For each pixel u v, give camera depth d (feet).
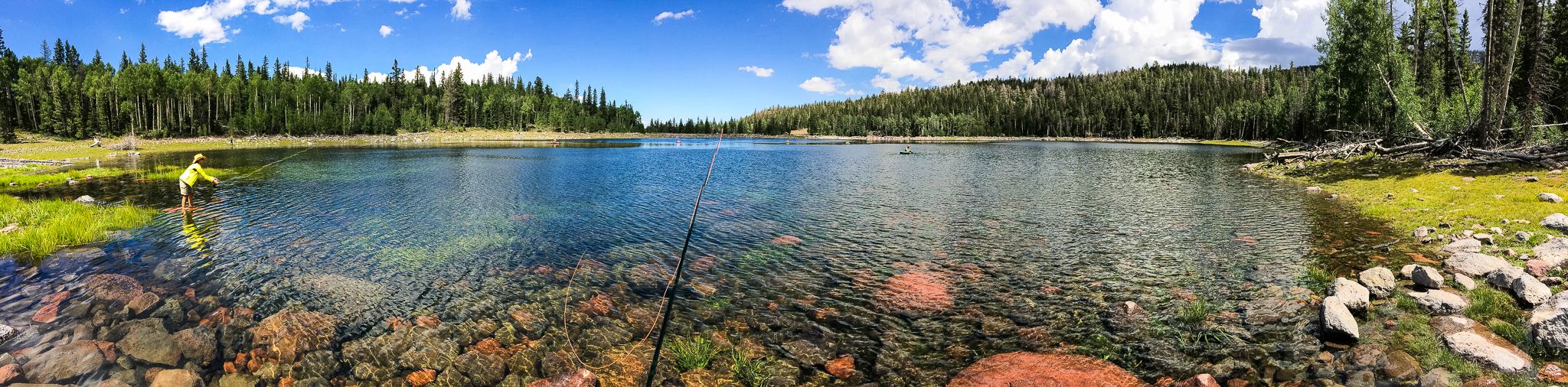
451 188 90.43
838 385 21.72
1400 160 97.25
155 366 23.09
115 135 356.59
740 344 25.64
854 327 27.73
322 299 31.86
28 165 135.85
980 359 23.71
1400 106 121.49
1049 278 35.78
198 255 41.78
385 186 92.63
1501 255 33.19
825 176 117.39
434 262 40.81
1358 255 37.52
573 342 26.07
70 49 575.38
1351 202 62.64
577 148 294.46
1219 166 141.08
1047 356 23.68
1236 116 520.42
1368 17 142.31
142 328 27.02
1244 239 45.47
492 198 77.77
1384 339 22.67
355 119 465.88
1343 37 149.28
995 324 27.76
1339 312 23.49
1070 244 45.91
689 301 32.09
